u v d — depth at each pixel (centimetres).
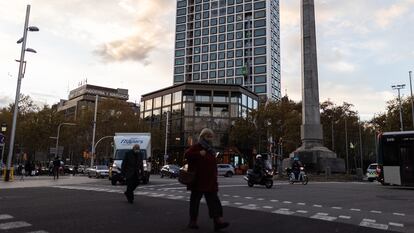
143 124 8062
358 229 873
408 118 7188
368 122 8638
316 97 4153
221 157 8481
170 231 766
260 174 2412
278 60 14000
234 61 13350
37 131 7138
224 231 783
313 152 4009
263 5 13262
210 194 786
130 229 780
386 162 2536
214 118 8675
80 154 8969
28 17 2977
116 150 2836
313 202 1503
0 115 7256
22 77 2956
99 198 1420
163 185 2544
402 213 1220
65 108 15112
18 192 1667
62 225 816
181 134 8619
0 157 3041
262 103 6994
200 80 13800
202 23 14125
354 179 3819
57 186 2211
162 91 9388
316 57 4216
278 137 6550
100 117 7888
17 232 738
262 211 1157
